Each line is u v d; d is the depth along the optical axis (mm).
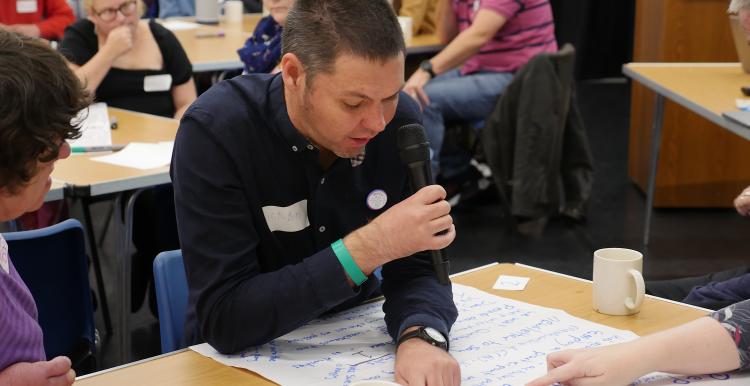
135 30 3822
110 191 2619
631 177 5297
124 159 2865
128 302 2814
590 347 1433
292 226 1610
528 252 4152
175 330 1780
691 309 1613
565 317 1567
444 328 1468
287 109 1540
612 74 8711
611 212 4738
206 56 4422
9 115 1096
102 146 3002
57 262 2018
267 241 1607
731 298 2133
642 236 4355
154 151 2963
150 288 3135
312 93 1384
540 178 4250
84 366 2092
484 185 4848
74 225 2027
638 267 1582
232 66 4320
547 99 4191
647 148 4957
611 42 8625
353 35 1325
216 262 1500
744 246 4199
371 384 1188
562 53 4227
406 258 1627
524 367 1376
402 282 1607
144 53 3850
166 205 3041
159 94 3879
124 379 1368
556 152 4293
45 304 2027
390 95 1371
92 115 3488
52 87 1140
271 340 1495
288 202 1594
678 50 4691
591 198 4996
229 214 1519
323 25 1348
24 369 1207
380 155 1652
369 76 1334
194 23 5781
